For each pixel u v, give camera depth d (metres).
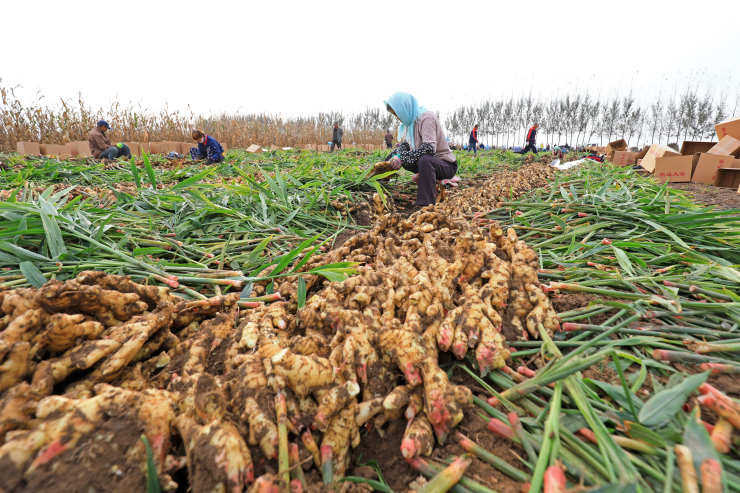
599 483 1.00
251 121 22.88
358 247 2.58
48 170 5.38
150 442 0.98
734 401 1.10
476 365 1.48
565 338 1.72
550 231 3.25
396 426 1.28
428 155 5.25
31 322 1.18
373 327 1.47
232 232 3.30
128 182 5.44
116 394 1.04
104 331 1.37
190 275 2.31
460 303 1.77
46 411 0.97
